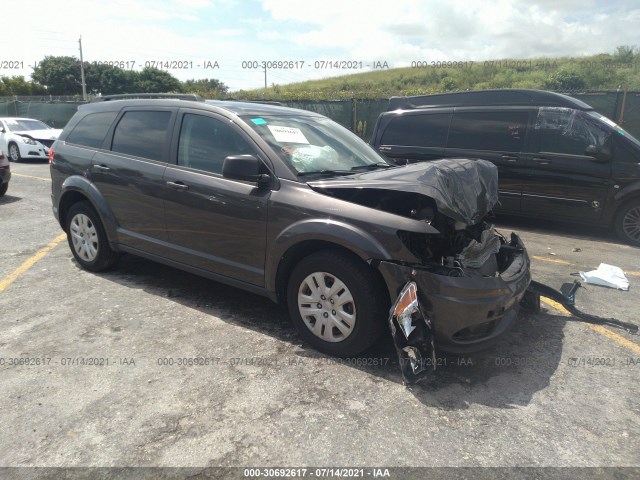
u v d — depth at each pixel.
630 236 6.64
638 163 6.49
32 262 5.35
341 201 3.24
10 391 2.91
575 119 6.91
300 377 3.12
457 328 2.96
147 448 2.46
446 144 7.89
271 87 39.47
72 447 2.46
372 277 3.12
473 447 2.52
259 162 3.54
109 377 3.08
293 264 3.58
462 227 3.49
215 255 3.90
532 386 3.10
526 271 3.58
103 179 4.62
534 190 7.22
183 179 4.00
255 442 2.52
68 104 22.80
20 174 12.66
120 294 4.45
